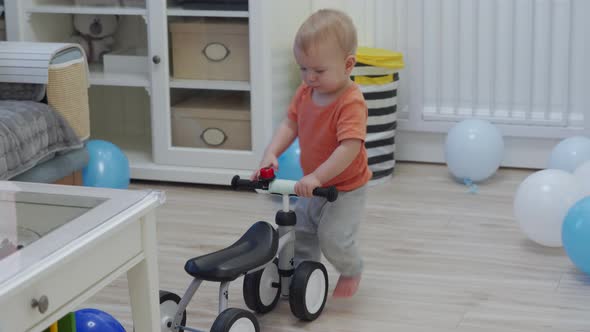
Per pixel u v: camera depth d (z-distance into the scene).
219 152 3.31
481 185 3.32
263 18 3.15
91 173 2.96
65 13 3.43
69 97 2.85
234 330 1.82
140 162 3.40
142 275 1.47
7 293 1.09
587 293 2.32
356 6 3.56
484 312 2.21
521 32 3.41
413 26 3.48
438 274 2.46
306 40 1.99
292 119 2.21
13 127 2.53
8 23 3.33
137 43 3.40
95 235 1.27
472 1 3.44
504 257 2.59
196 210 3.06
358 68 3.23
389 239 2.75
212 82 3.28
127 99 3.71
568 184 2.58
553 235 2.57
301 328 2.13
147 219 1.44
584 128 3.38
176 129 3.35
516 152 3.53
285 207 2.10
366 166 2.17
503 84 3.49
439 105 3.55
